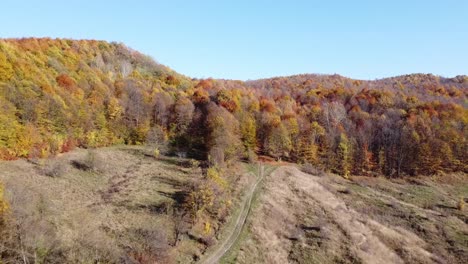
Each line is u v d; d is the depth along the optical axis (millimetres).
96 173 64812
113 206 51625
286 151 99125
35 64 94875
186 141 97438
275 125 101125
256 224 55031
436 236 63312
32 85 77500
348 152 98000
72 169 64000
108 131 90062
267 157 96688
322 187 80625
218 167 74500
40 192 50188
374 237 59031
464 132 107562
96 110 89500
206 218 53562
